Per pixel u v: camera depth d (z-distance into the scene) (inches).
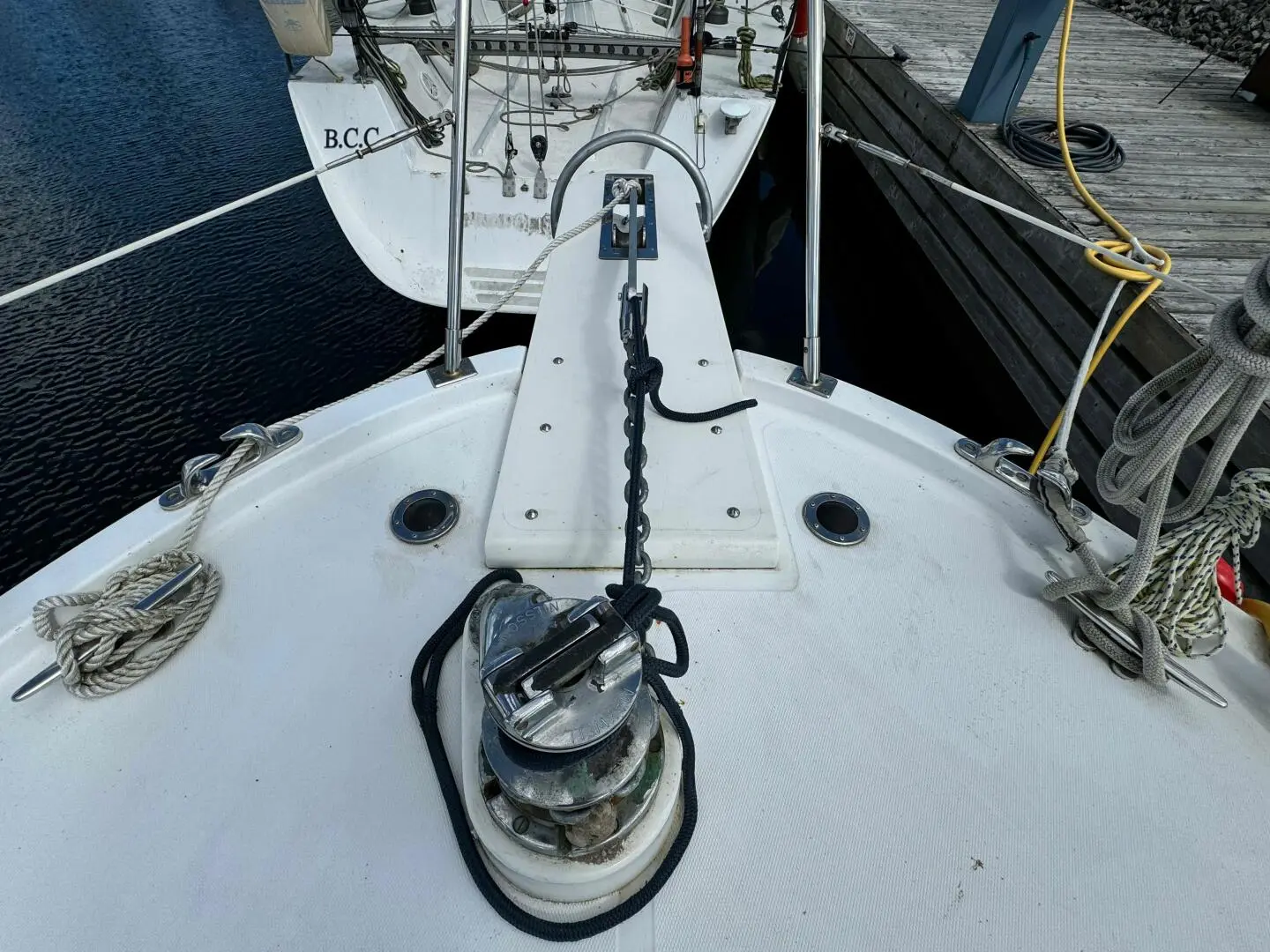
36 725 35.1
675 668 29.5
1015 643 41.1
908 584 43.7
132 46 242.2
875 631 41.1
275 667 37.7
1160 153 153.6
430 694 35.8
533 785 26.4
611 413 47.8
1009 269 141.7
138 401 126.0
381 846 31.8
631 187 60.9
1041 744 36.9
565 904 30.5
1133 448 37.4
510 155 119.8
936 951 30.1
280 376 131.9
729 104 126.1
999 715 37.9
